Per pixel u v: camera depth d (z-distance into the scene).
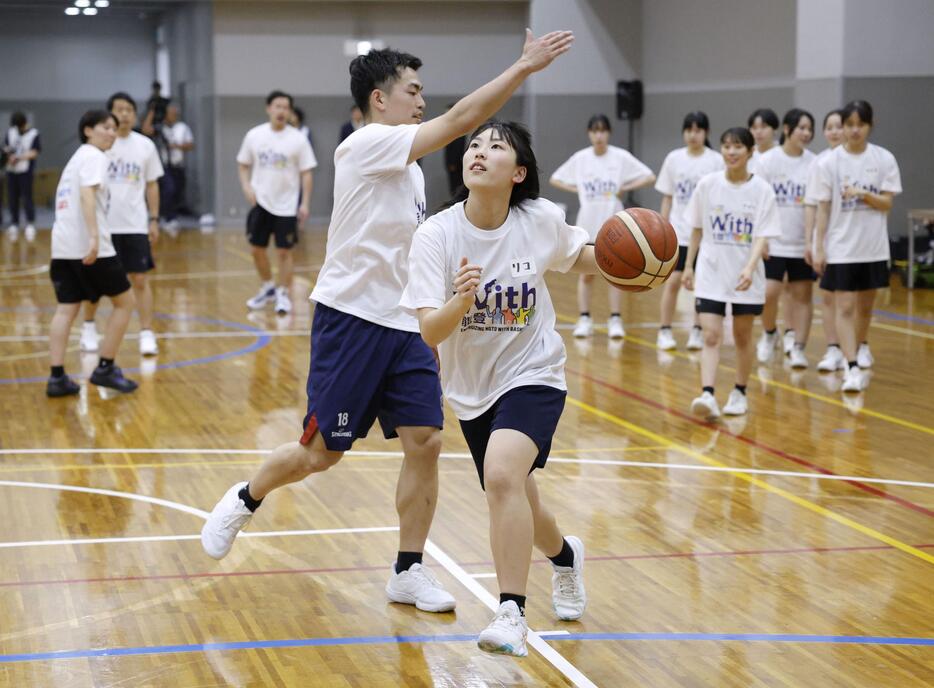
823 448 6.46
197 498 5.45
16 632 3.87
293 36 21.03
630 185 10.27
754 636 3.87
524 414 3.52
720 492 5.60
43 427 6.86
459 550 4.72
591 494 5.55
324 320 4.01
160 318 11.05
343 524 5.05
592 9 21.16
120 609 4.08
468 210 3.57
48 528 4.99
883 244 7.87
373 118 4.05
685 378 8.41
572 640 3.84
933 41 14.49
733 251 7.02
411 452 4.07
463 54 21.44
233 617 4.02
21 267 14.91
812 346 9.71
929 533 5.00
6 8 24.58
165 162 20.92
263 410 7.31
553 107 21.33
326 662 3.65
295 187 11.22
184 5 22.92
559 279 14.37
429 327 3.36
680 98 20.03
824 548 4.79
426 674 3.56
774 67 17.47
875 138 14.52
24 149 19.81
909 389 8.02
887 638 3.85
